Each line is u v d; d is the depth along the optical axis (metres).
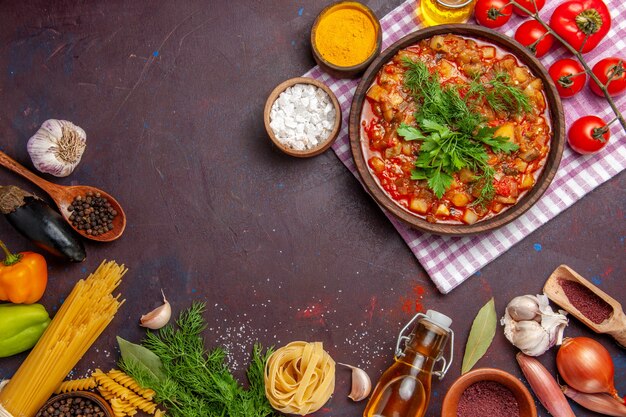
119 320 1.07
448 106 0.95
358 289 1.06
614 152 1.02
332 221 1.06
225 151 1.08
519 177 0.96
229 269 1.07
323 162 1.06
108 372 1.05
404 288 1.05
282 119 1.03
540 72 0.96
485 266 1.04
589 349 0.99
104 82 1.09
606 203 1.04
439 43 0.97
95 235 1.06
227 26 1.08
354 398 1.04
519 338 1.01
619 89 1.00
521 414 1.00
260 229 1.07
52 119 1.06
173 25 1.08
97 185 1.08
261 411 1.03
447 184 0.95
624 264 1.03
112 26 1.09
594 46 1.01
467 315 1.04
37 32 1.09
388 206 0.96
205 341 1.06
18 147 1.08
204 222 1.07
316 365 1.02
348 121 1.04
